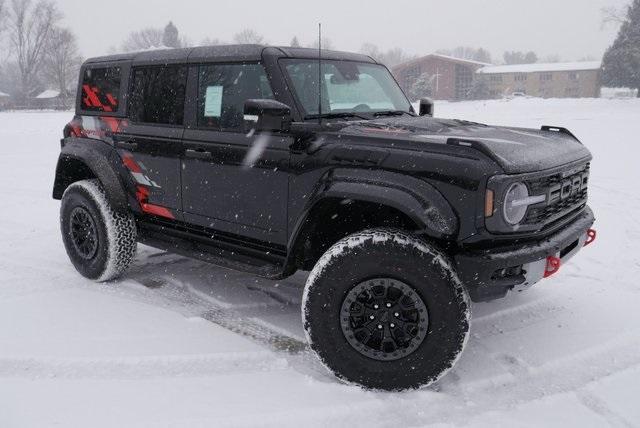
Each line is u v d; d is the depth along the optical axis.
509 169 2.84
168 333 3.73
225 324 3.88
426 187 2.93
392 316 3.02
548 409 2.89
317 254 3.67
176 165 4.05
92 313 4.04
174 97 4.10
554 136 3.69
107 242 4.45
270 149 3.49
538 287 4.48
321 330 3.11
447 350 2.93
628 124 17.86
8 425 2.73
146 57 4.36
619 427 2.73
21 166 11.21
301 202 3.38
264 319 3.97
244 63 3.72
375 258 2.96
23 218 6.84
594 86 73.00
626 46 58.22
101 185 4.59
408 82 75.56
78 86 4.91
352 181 3.10
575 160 3.39
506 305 4.16
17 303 4.21
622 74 58.78
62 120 25.50
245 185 3.66
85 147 4.63
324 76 3.81
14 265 5.08
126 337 3.65
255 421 2.78
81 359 3.36
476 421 2.79
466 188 2.86
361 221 3.52
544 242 3.07
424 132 3.34
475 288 2.93
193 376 3.20
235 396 3.00
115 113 4.51
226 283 4.67
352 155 3.16
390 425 2.77
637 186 8.23
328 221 3.49
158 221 4.42
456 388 3.09
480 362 3.36
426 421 2.80
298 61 3.72
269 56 3.62
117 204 4.41
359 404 2.93
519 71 74.81
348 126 3.42
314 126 3.34
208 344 3.58
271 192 3.53
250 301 4.30
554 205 3.21
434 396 2.99
